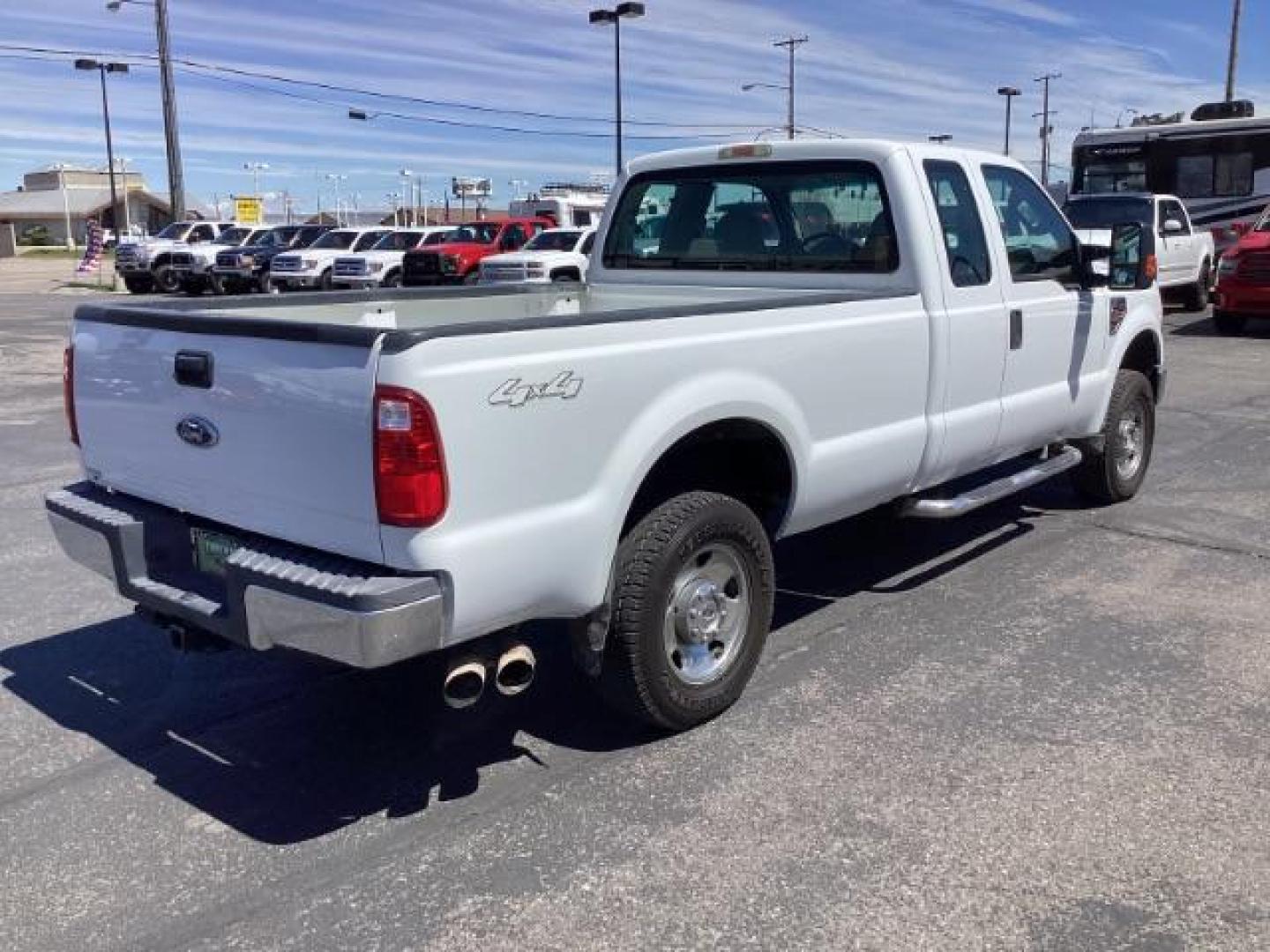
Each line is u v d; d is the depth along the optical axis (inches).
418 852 135.8
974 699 173.5
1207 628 201.3
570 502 140.5
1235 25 1454.2
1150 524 269.9
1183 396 456.1
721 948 117.0
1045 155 2207.2
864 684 179.5
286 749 163.5
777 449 172.7
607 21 1339.8
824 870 129.8
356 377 126.7
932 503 207.5
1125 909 121.9
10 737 167.9
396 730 168.7
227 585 139.9
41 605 223.3
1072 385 246.1
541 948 117.6
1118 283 242.4
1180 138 856.9
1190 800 143.3
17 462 353.4
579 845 136.2
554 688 181.6
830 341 175.2
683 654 162.2
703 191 228.4
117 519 157.9
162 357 150.6
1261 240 658.8
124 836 141.0
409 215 3139.8
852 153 201.9
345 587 126.6
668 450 153.9
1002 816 140.0
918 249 195.9
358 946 118.6
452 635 132.0
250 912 124.9
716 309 156.7
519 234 1063.6
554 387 136.0
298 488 135.7
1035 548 251.1
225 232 1348.4
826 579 232.2
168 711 176.2
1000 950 115.6
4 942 120.3
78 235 3969.0
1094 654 190.4
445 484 126.2
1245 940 116.7
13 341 737.0
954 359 202.7
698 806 144.3
